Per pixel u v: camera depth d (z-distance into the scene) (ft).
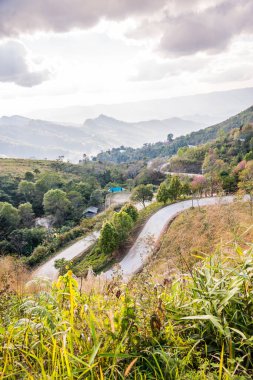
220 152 439.22
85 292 11.96
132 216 163.63
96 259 137.39
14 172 462.19
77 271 124.36
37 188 345.51
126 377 6.70
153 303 8.65
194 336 8.04
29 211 267.80
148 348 7.28
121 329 7.49
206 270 9.20
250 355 7.18
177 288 10.44
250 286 8.54
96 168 555.28
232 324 7.95
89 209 299.58
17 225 250.16
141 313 8.39
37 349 7.53
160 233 134.21
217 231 88.53
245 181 189.98
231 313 8.21
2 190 353.31
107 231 129.49
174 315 8.59
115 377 6.30
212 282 9.00
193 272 10.00
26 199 335.88
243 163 252.21
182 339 8.09
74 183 377.71
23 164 534.78
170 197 197.36
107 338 7.37
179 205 186.60
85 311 8.43
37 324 7.97
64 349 6.17
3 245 193.16
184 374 6.75
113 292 10.47
